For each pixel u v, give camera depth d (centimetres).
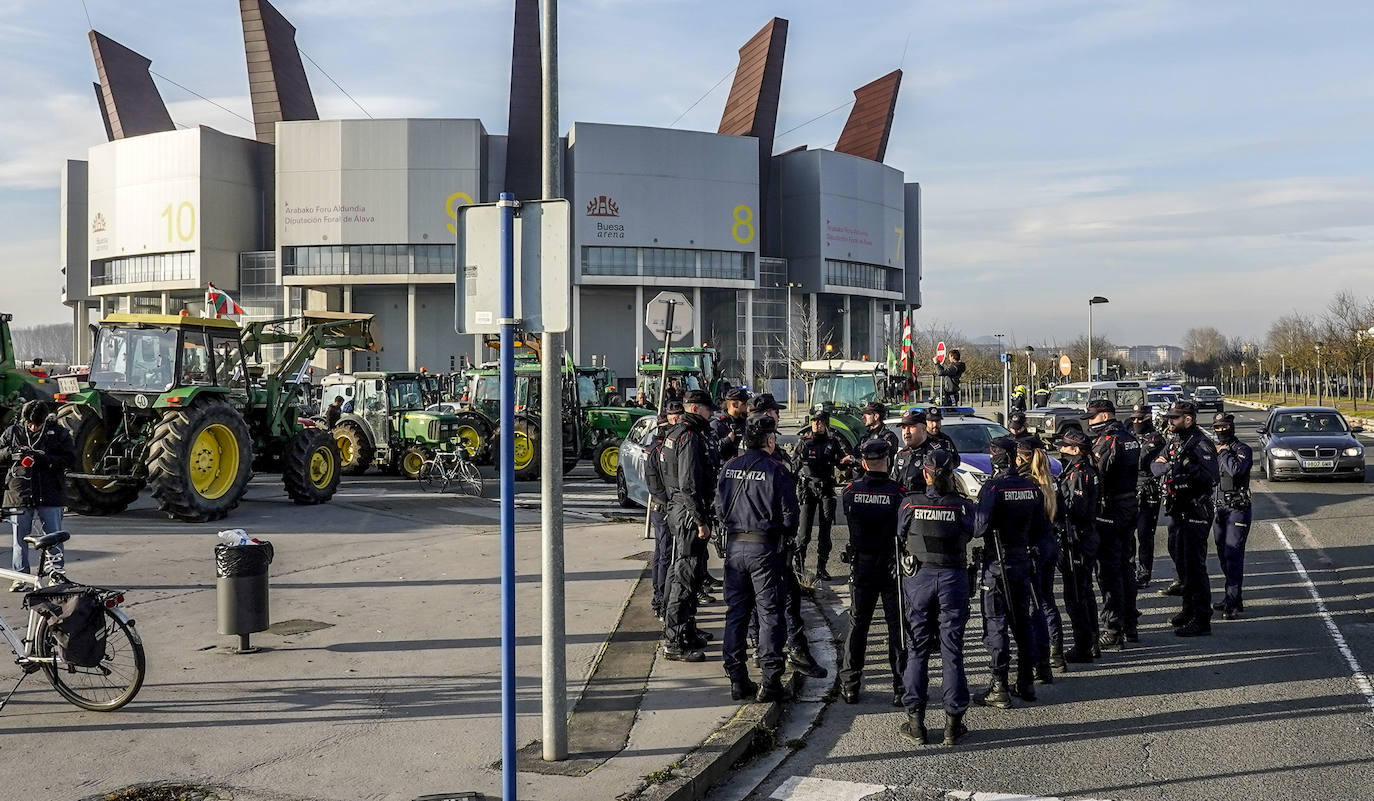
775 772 584
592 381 2623
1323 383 8294
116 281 8538
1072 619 821
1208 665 796
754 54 9294
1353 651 820
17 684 666
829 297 9450
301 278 7819
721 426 1074
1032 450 764
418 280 7812
